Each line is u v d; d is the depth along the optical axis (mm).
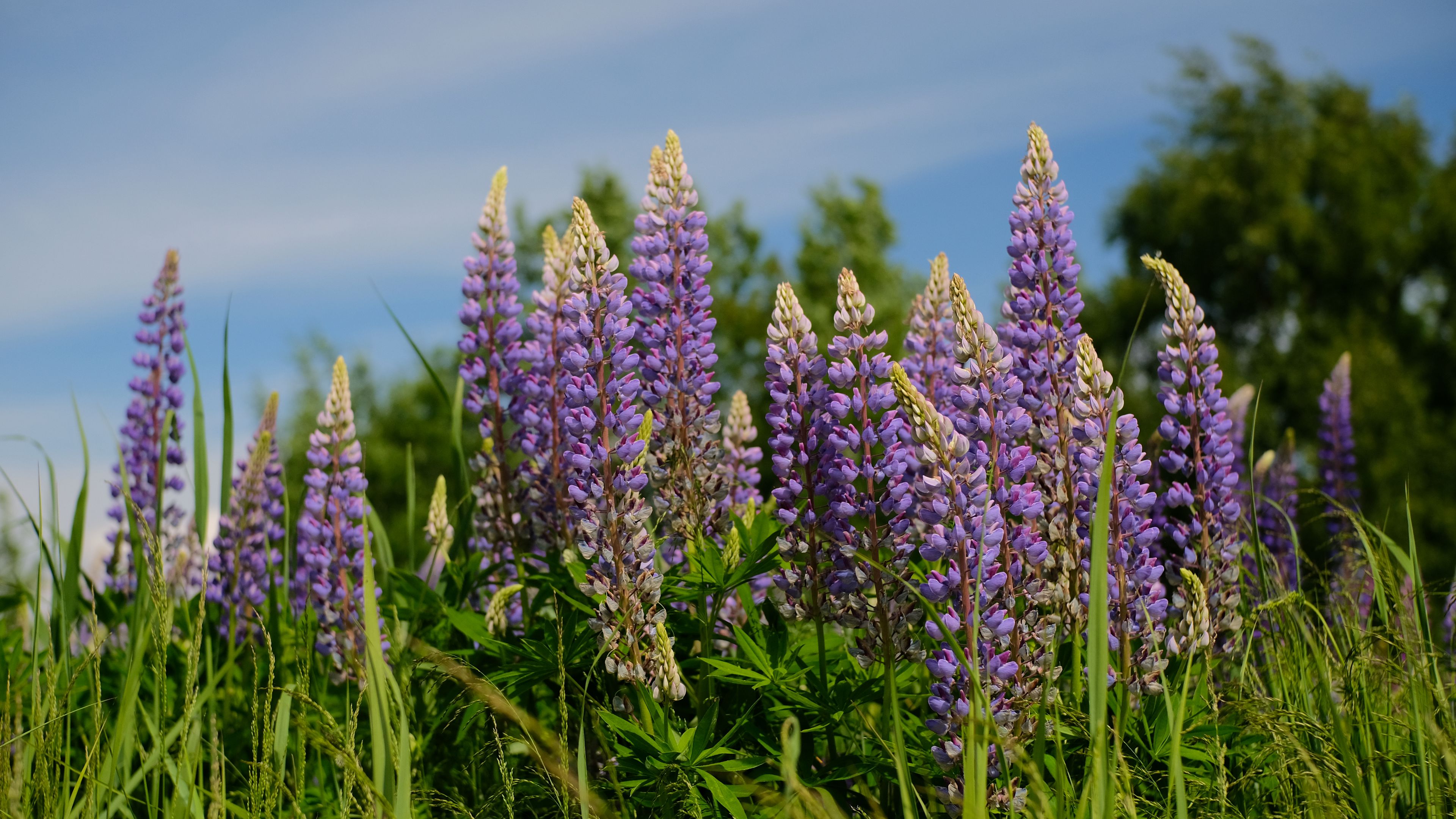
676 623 3857
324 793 3756
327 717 3215
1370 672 3627
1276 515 5488
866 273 34250
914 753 3268
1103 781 2598
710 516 3955
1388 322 34000
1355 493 6957
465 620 3881
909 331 4492
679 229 3951
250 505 5246
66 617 4129
